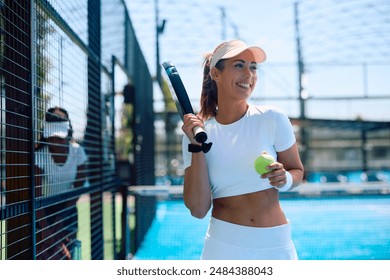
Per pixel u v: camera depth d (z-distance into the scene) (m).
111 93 4.63
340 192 6.11
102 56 4.15
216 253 2.10
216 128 2.15
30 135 2.34
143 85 7.04
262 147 2.11
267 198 2.10
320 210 7.94
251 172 2.08
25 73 2.33
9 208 2.13
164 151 14.62
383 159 16.61
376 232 6.59
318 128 15.11
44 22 2.60
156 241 6.16
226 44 2.14
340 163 16.59
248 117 2.14
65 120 2.98
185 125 2.05
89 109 3.66
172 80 2.21
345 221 7.30
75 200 3.29
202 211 2.18
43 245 2.69
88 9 3.58
